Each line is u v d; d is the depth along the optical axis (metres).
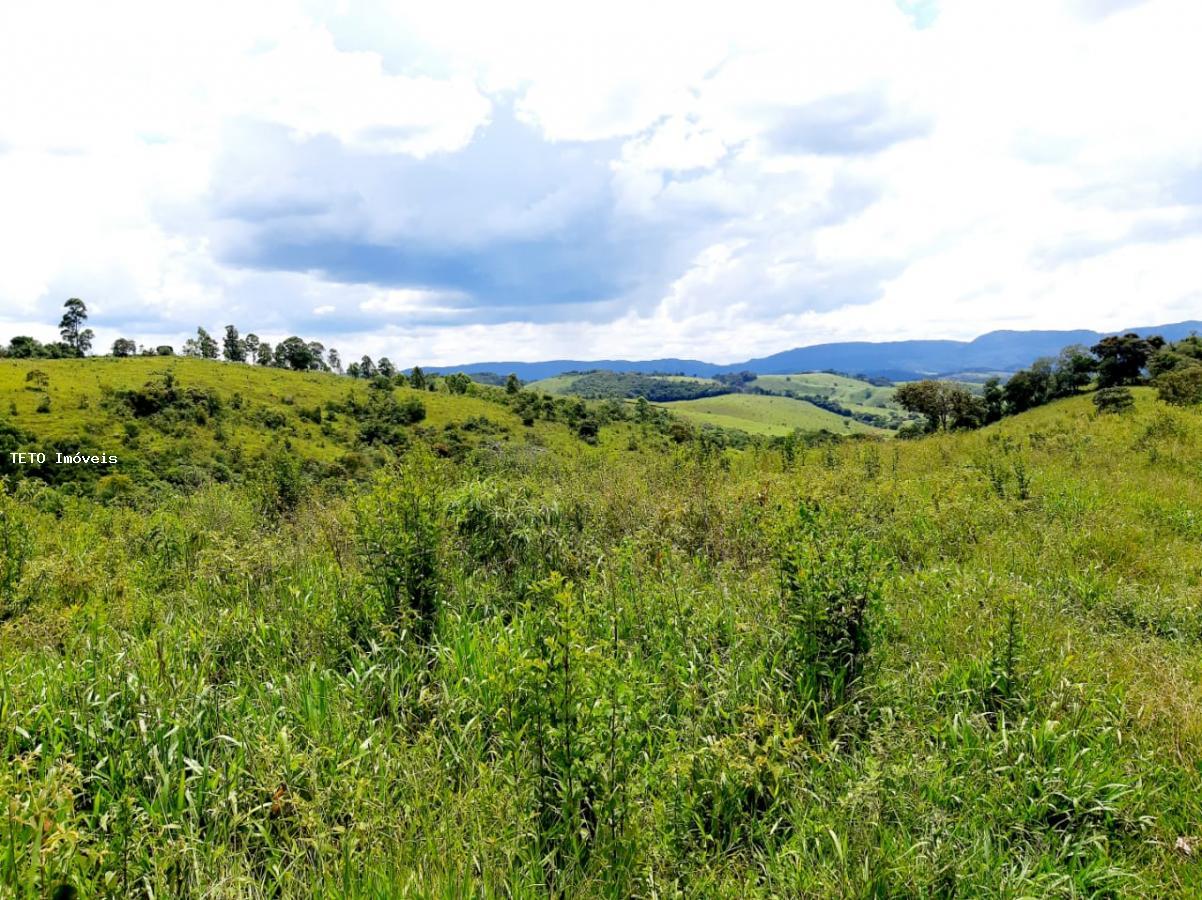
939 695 4.14
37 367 101.44
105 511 10.21
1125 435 16.20
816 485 8.97
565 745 3.03
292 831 3.01
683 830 3.03
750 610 5.18
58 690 3.79
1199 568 6.49
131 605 5.38
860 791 3.04
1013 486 10.11
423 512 5.09
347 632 4.74
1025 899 2.63
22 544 6.14
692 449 11.09
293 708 3.84
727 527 7.38
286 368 149.75
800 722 3.79
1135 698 4.11
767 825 3.15
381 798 3.09
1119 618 5.52
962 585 5.82
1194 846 3.00
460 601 5.31
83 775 3.22
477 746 3.58
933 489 10.05
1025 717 3.71
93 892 2.50
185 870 2.74
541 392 138.12
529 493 7.46
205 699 3.77
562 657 3.10
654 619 5.04
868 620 4.23
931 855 2.80
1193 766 3.49
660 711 3.92
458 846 2.80
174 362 119.50
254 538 7.17
